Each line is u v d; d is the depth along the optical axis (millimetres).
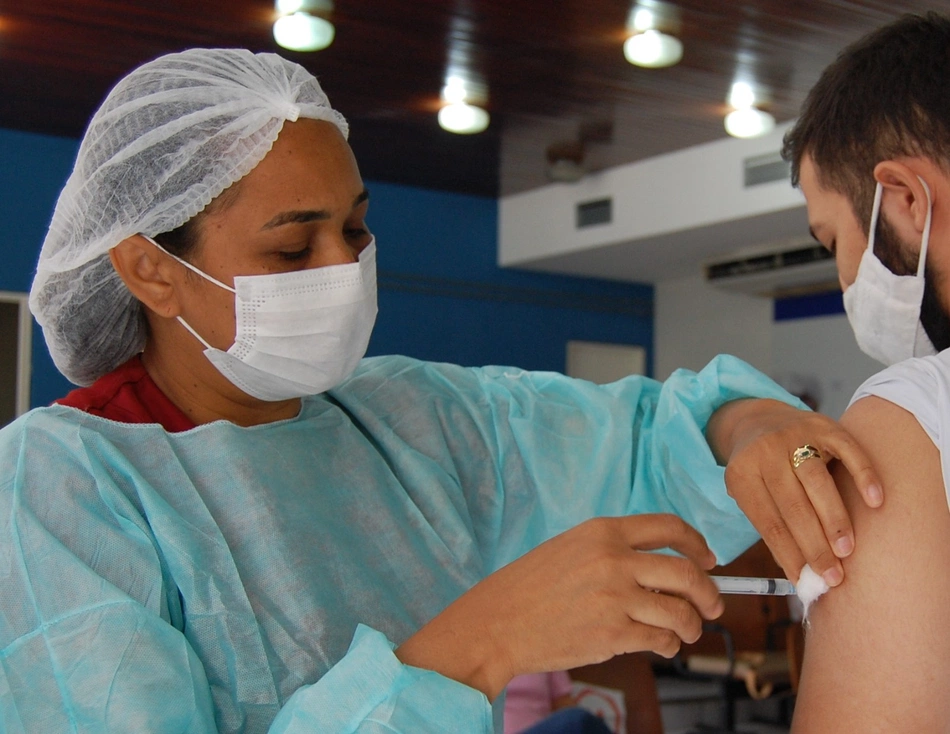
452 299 7457
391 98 5406
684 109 5500
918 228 885
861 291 949
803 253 6566
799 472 840
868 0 4078
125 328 1147
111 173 1021
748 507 881
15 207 5953
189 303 1060
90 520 941
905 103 892
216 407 1135
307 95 1052
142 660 865
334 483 1152
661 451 1322
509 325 7738
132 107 1019
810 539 812
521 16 4348
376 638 860
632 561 821
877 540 788
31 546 905
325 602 1043
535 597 835
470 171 6859
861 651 774
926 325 921
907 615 761
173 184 1010
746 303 7859
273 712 967
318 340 1062
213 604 975
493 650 833
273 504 1067
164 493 1026
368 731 802
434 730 806
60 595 888
